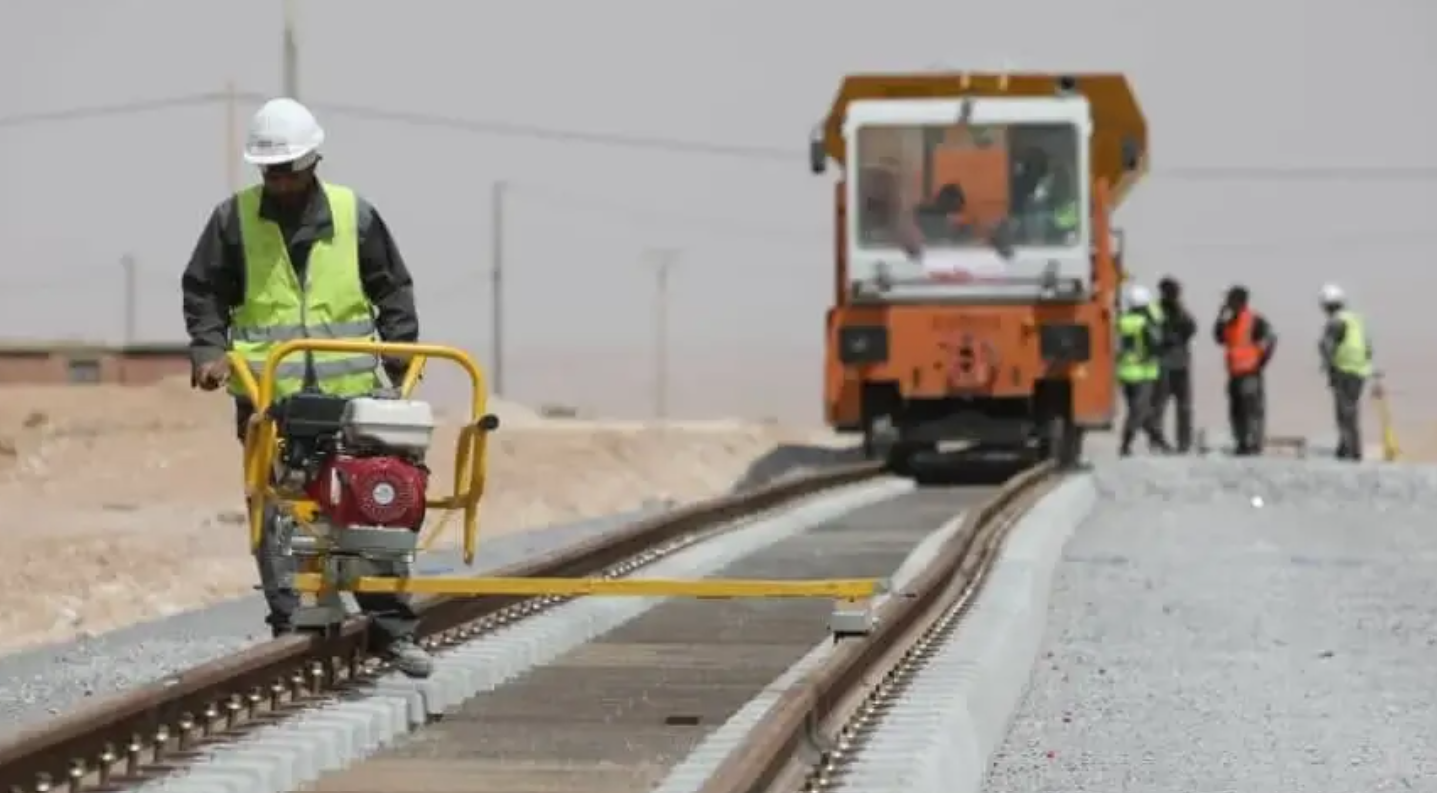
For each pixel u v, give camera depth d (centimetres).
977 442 9594
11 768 2612
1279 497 9512
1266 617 5575
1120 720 4100
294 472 3566
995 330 9338
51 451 10750
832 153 10000
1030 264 9369
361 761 3250
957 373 9325
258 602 5562
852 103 9562
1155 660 4866
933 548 6525
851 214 9494
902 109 9519
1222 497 9481
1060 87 9688
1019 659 4362
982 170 9462
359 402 3512
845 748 3084
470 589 3578
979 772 3428
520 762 3244
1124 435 12469
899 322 9375
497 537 7812
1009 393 9331
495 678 4050
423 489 3569
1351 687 4538
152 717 3020
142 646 4653
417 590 3581
